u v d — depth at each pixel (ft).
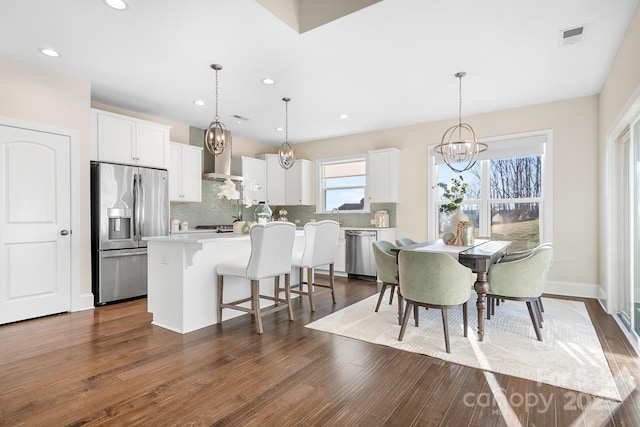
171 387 6.62
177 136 17.89
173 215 18.06
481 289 9.15
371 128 18.95
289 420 5.58
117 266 13.12
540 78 12.08
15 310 10.63
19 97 10.68
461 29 8.87
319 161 21.88
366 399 6.22
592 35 9.21
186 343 8.91
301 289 13.55
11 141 10.55
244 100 14.37
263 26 8.68
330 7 8.52
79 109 12.05
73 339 9.19
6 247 10.48
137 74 11.68
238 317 11.31
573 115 14.14
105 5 7.80
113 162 13.37
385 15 8.23
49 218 11.35
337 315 11.46
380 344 8.84
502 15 8.26
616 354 8.09
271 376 7.09
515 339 9.12
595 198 13.73
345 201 21.04
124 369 7.38
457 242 11.55
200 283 10.25
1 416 5.63
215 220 20.17
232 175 19.83
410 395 6.34
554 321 10.67
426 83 12.50
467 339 9.14
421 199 17.87
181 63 10.82
